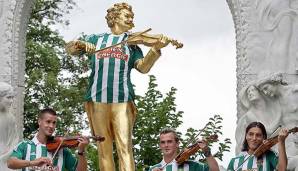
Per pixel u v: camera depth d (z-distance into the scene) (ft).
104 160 39.01
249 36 42.16
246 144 34.42
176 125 65.92
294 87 40.60
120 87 39.01
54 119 32.73
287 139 40.06
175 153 32.48
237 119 41.98
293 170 39.09
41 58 75.97
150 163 64.85
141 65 39.19
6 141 42.09
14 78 44.60
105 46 39.47
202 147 31.83
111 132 39.14
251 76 41.75
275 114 40.86
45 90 75.77
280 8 41.91
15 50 44.78
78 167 32.19
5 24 44.68
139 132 64.85
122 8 40.24
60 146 32.55
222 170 38.60
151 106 66.33
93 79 39.37
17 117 44.65
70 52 39.65
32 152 32.63
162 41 38.75
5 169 41.27
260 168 33.50
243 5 42.63
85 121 77.41
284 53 41.42
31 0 45.62
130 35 39.81
